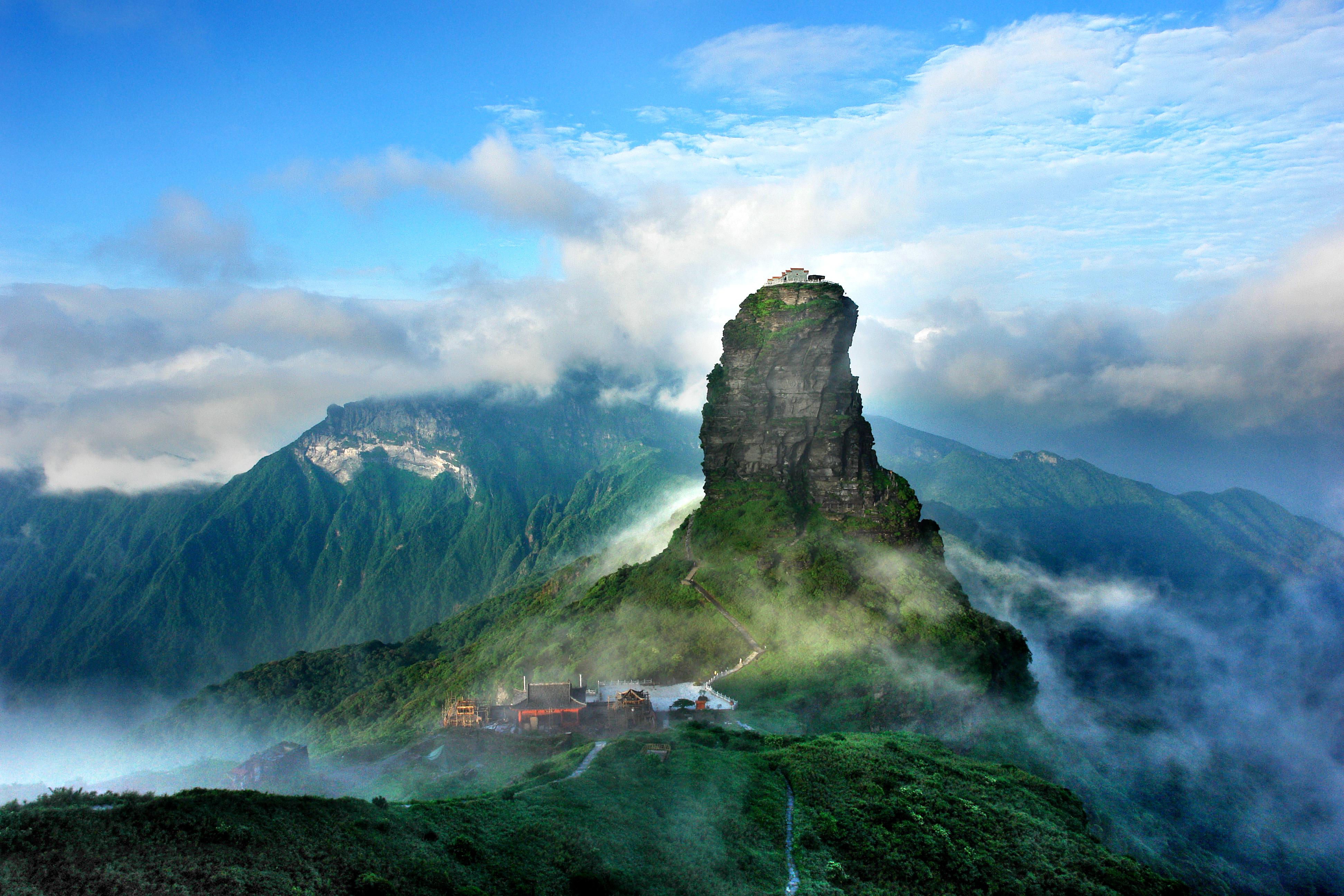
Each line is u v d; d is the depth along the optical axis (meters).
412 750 114.56
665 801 73.88
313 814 48.25
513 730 117.00
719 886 59.94
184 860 39.19
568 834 59.91
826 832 74.12
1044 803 96.62
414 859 47.75
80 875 35.84
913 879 68.38
